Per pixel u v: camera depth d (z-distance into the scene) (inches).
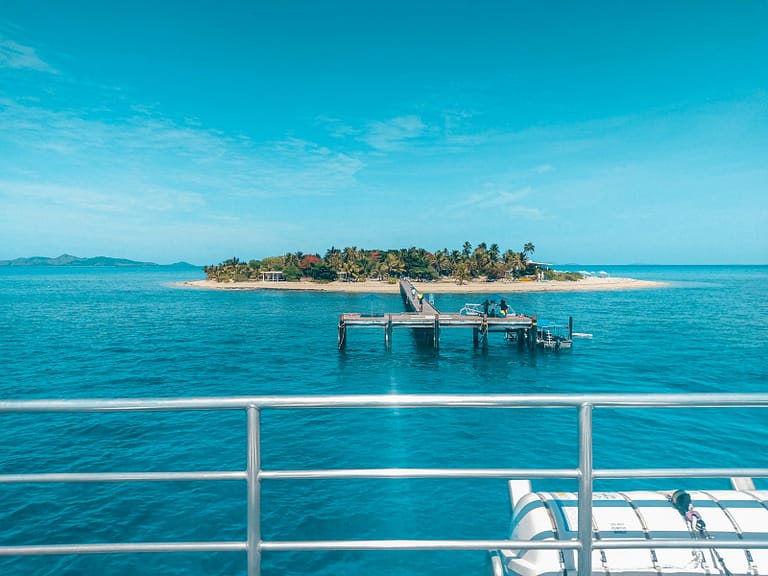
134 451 606.5
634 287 5447.8
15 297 4035.4
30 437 656.4
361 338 1838.1
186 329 2027.6
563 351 1482.5
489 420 737.0
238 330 2009.1
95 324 2181.3
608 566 112.3
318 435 666.2
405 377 1158.3
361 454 599.2
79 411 81.7
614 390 1003.9
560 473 84.1
